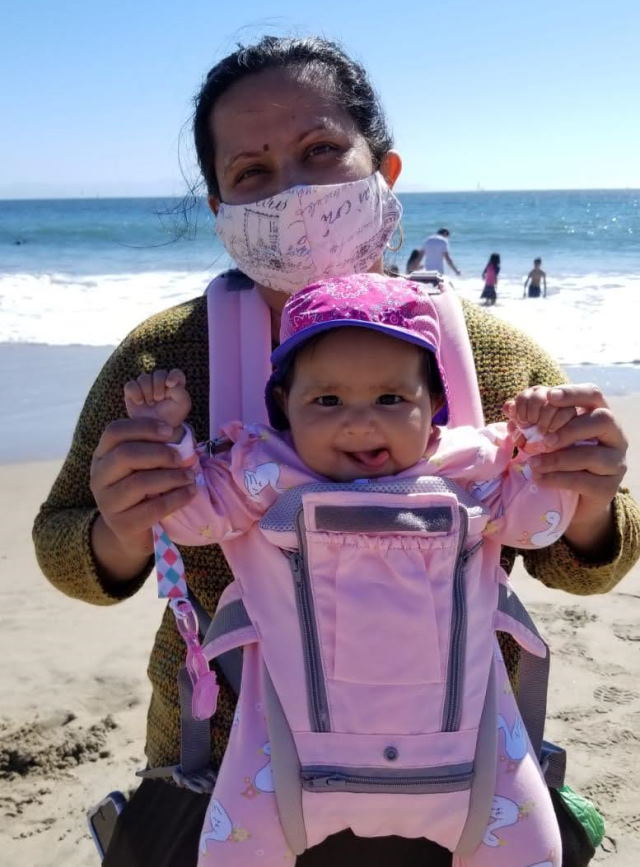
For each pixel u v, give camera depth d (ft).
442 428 6.27
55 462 27.09
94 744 14.03
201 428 6.68
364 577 5.61
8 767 13.56
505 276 86.33
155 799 6.54
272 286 6.93
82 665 16.42
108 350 44.50
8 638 17.40
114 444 5.53
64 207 372.79
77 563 6.32
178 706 6.58
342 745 5.51
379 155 7.16
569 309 57.06
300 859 5.91
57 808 12.68
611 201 406.00
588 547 6.43
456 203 374.84
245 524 5.99
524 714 6.36
